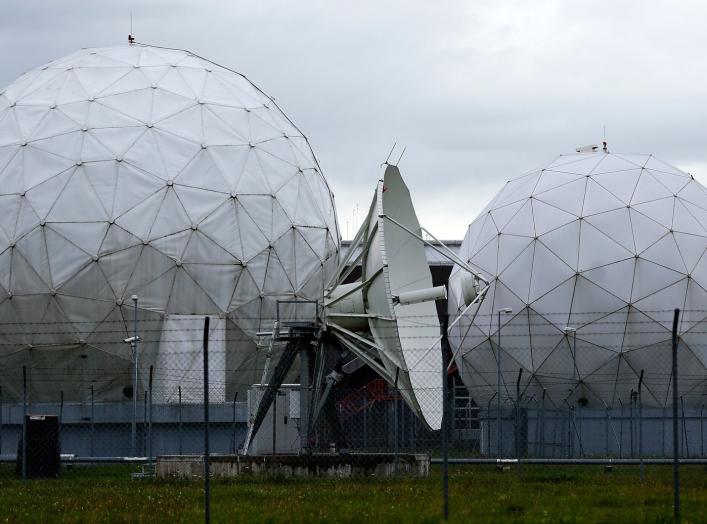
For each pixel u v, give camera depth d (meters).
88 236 40.84
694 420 43.28
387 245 29.19
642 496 22.06
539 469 31.98
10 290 41.00
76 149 41.81
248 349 42.78
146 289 41.16
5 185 41.75
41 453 29.06
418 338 28.59
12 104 44.06
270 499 21.62
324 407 31.27
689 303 43.53
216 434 39.41
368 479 26.31
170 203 41.53
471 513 19.14
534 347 44.34
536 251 44.59
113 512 19.89
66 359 41.56
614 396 42.03
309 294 44.41
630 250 43.66
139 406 39.44
